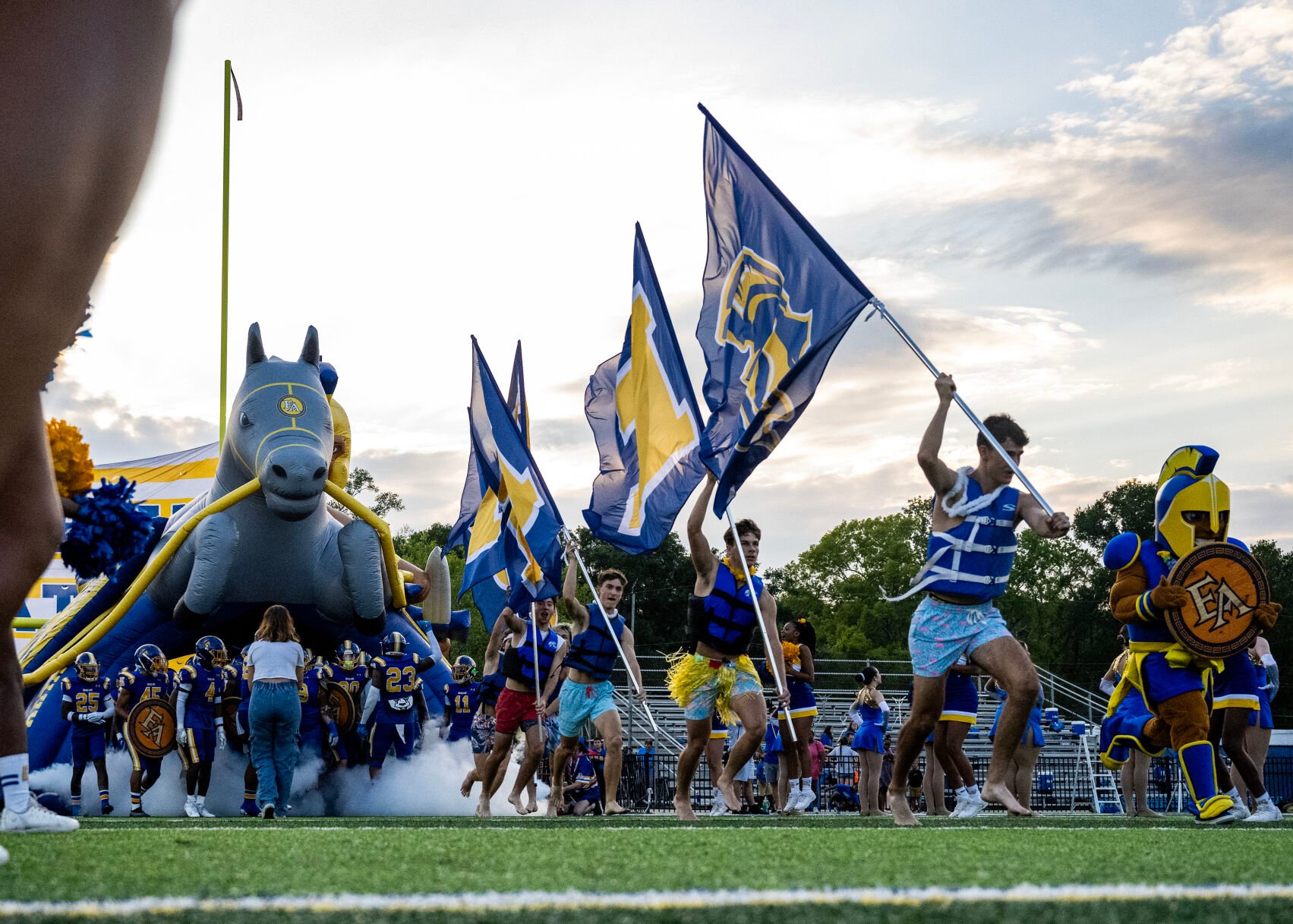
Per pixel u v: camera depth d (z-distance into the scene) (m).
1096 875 2.87
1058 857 3.45
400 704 13.31
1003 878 2.79
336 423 15.27
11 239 0.93
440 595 16.97
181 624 12.73
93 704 12.50
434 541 84.19
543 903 2.26
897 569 81.38
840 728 34.62
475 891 2.49
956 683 10.54
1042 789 23.19
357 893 2.45
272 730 10.38
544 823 7.71
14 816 5.04
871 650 80.62
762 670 27.72
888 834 4.91
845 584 82.50
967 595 6.88
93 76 0.97
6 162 0.93
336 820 9.07
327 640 13.94
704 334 9.15
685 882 2.65
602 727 10.73
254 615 13.48
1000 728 7.28
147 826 6.94
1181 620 6.73
